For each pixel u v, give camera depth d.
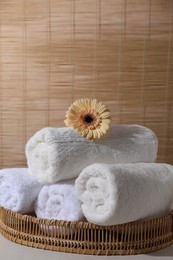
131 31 0.99
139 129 0.72
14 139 1.04
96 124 0.67
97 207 0.61
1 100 1.03
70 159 0.64
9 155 1.05
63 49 1.01
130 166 0.64
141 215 0.62
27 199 0.67
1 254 0.61
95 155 0.66
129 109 1.02
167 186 0.66
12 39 1.01
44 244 0.64
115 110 1.02
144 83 1.01
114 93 1.02
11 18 1.00
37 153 0.68
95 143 0.67
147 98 1.02
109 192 0.58
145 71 1.01
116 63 1.00
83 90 1.02
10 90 1.03
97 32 1.00
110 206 0.58
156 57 1.00
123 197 0.58
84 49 1.00
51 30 1.00
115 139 0.69
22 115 1.04
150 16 0.99
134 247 0.62
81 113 0.68
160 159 1.03
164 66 1.01
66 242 0.62
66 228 0.62
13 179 0.68
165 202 0.66
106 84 1.01
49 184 0.67
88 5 0.99
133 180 0.60
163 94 1.02
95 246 0.62
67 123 0.68
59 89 1.02
